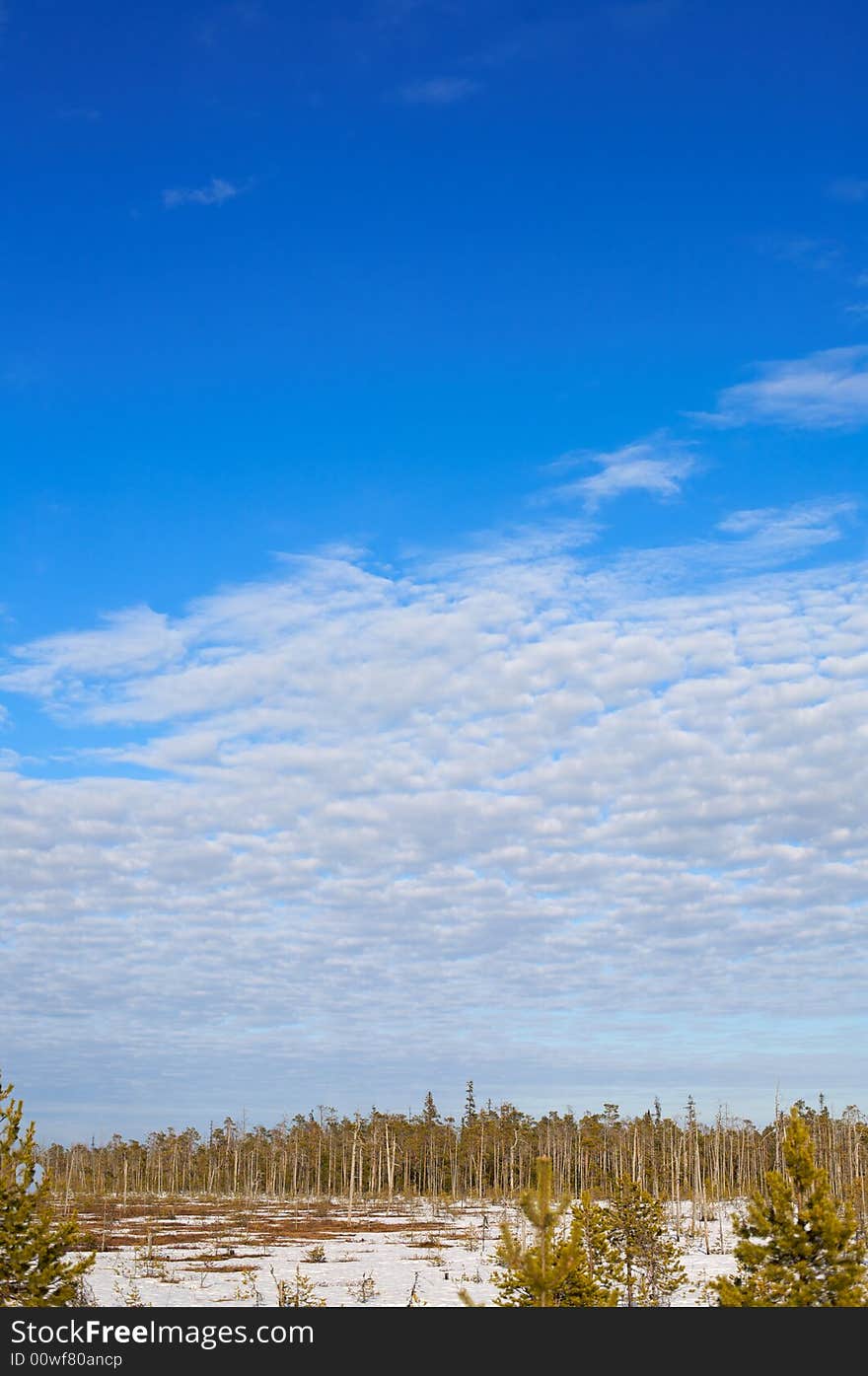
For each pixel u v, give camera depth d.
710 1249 64.12
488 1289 43.59
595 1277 31.03
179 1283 43.66
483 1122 119.69
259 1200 111.75
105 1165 132.25
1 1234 21.34
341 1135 127.81
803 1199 20.89
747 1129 112.69
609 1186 61.03
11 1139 22.11
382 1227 77.62
